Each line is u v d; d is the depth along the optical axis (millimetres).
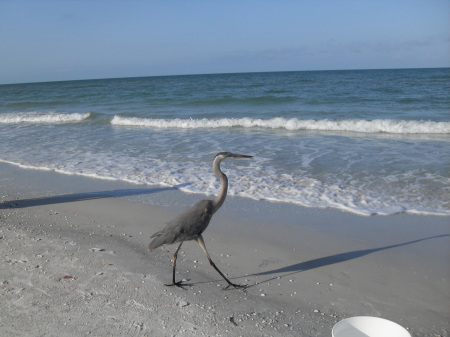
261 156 12039
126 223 7375
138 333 4160
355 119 18734
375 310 4578
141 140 15375
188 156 12336
